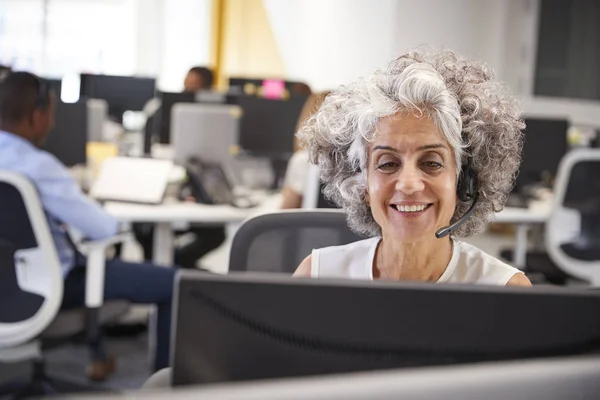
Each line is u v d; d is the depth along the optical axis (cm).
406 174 121
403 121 122
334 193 138
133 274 311
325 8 784
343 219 187
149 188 372
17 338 271
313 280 81
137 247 618
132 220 347
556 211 388
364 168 129
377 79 126
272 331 81
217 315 81
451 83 125
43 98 289
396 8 683
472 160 127
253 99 442
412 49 135
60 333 278
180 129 414
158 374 124
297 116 446
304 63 826
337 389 55
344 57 752
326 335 81
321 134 134
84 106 392
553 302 82
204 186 384
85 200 291
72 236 316
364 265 136
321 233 187
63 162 389
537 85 707
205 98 483
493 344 82
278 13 867
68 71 952
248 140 442
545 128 454
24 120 286
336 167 135
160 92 483
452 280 131
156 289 312
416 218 123
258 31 898
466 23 708
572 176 382
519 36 713
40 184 280
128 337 412
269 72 885
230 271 186
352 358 82
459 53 136
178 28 952
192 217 355
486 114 125
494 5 714
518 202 420
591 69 653
